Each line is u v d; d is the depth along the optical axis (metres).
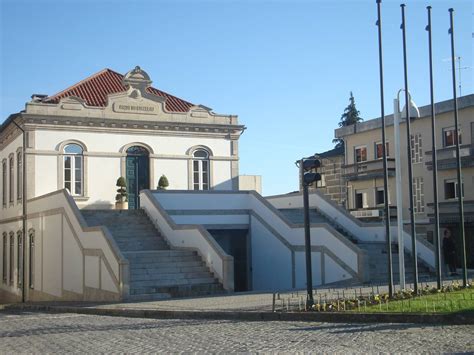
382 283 21.39
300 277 25.19
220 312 14.97
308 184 15.28
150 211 27.23
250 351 9.82
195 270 22.66
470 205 34.66
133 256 22.75
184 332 12.43
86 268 23.89
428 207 37.81
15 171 33.75
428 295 15.97
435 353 9.20
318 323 13.12
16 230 34.12
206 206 28.56
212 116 34.97
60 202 27.20
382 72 17.02
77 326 14.16
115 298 20.98
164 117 33.84
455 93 18.78
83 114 32.00
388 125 41.06
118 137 32.78
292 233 25.77
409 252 25.11
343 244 22.64
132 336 12.05
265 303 16.56
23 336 12.65
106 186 32.28
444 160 36.12
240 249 29.20
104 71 38.44
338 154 51.19
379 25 17.08
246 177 40.81
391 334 11.02
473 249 34.78
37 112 31.06
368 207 42.78
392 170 40.56
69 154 31.73
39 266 30.30
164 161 33.66
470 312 12.29
